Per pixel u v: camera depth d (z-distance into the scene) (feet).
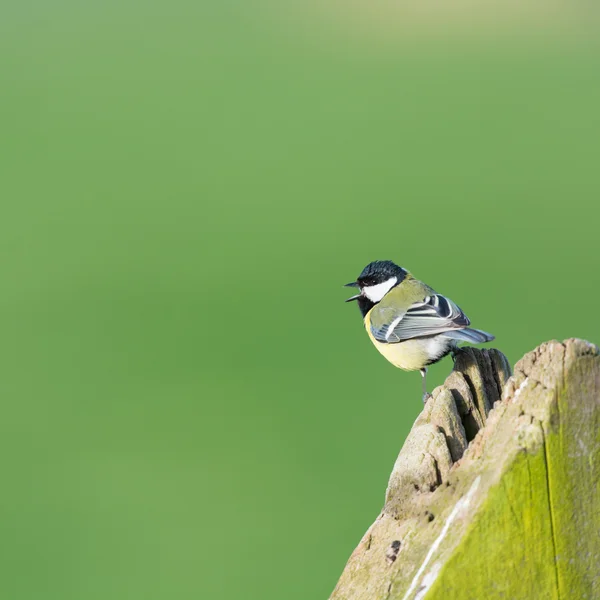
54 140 78.38
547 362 11.13
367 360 47.75
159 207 67.31
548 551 10.80
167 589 31.22
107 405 44.78
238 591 30.63
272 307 53.11
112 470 39.22
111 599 30.68
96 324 53.36
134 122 81.41
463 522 10.94
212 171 73.00
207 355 49.52
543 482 10.81
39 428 42.45
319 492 35.81
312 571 31.86
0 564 33.12
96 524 35.63
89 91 87.97
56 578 32.32
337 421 41.32
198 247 61.11
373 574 11.57
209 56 93.40
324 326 52.03
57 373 47.78
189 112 84.12
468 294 51.31
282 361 48.19
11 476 38.83
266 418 41.65
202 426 42.27
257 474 37.88
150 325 52.75
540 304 49.78
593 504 10.87
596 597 10.84
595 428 10.95
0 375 48.16
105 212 66.64
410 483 12.05
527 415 11.02
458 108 82.69
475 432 14.40
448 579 10.87
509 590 10.81
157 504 36.32
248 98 86.69
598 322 46.24
